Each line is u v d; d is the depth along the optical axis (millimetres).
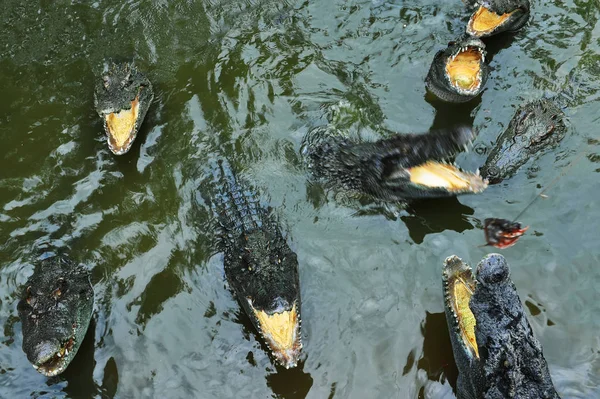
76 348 3412
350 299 3518
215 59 4422
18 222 3826
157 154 4039
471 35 4258
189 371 3400
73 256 3715
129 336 3496
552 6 4516
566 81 4180
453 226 3686
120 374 3408
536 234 3627
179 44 4500
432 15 4516
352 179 3830
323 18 4555
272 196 3846
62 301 3436
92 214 3846
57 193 3912
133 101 4086
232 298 3562
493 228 3455
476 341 3133
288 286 3395
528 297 3471
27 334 3357
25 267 3688
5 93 4297
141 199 3883
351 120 4109
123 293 3604
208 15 4609
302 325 3457
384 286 3545
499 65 4277
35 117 4191
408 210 3758
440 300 3494
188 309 3549
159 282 3627
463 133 3654
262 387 3344
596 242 3588
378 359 3373
